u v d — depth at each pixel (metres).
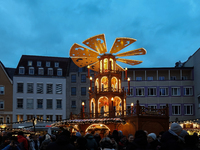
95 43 26.64
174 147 7.73
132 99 56.88
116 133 14.10
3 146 10.23
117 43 26.69
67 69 65.00
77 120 23.72
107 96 26.45
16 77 60.75
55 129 57.03
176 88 57.09
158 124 23.03
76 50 27.92
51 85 62.47
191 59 58.69
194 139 7.68
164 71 58.72
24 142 12.58
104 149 8.90
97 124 24.84
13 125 58.62
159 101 56.59
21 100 60.31
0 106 58.75
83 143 9.15
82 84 63.44
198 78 54.38
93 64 30.52
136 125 22.50
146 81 57.28
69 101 62.84
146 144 7.97
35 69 63.19
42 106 61.28
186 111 56.25
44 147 12.71
